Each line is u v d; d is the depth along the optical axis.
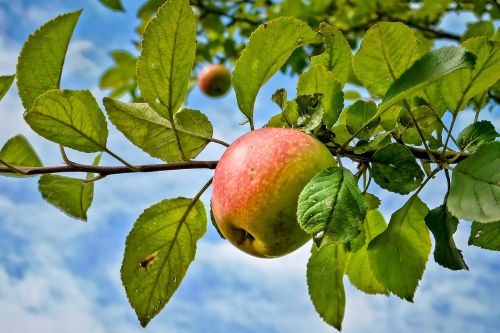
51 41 0.39
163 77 0.38
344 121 0.43
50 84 0.40
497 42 0.36
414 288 0.39
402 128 0.40
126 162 0.40
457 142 0.38
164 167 0.40
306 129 0.38
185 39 0.37
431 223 0.36
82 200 0.42
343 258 0.42
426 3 0.95
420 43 0.39
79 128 0.38
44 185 0.42
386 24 0.38
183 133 0.40
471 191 0.33
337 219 0.31
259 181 0.35
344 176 0.33
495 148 0.33
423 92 0.39
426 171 0.41
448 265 0.35
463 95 0.38
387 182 0.36
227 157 0.38
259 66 0.40
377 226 0.44
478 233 0.39
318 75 0.39
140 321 0.42
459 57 0.32
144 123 0.40
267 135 0.37
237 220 0.36
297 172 0.35
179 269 0.43
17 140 0.42
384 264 0.39
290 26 0.39
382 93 0.39
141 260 0.42
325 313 0.42
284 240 0.36
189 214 0.42
